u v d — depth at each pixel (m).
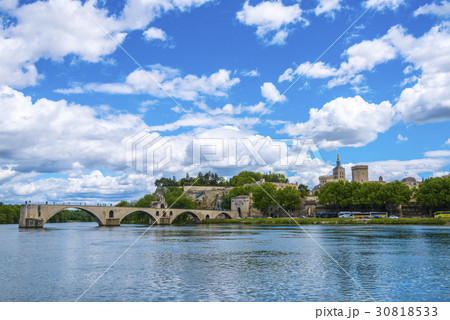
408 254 54.09
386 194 170.88
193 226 168.12
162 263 47.00
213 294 30.84
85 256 53.91
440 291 31.78
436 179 170.50
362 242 72.56
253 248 64.12
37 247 67.44
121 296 30.28
